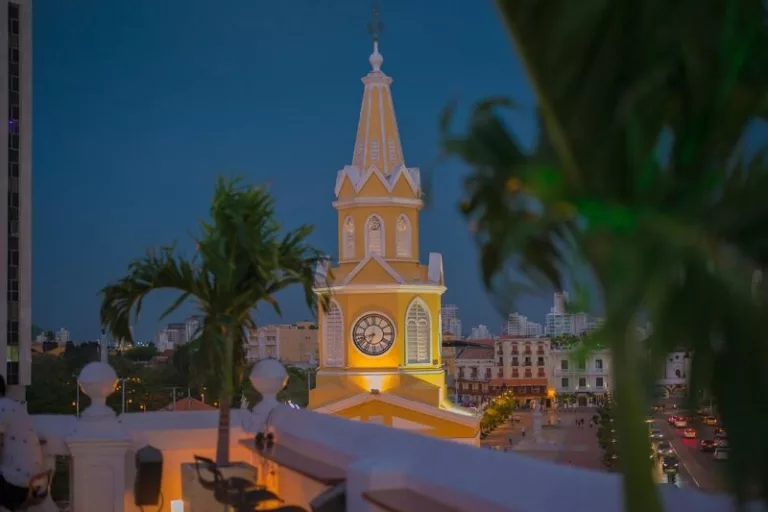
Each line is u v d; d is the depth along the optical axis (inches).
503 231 126.8
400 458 280.4
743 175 113.8
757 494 112.9
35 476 390.6
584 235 121.2
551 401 6240.2
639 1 114.2
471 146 126.1
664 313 114.2
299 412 415.8
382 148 1829.5
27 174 2817.4
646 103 112.6
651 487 117.6
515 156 126.8
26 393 3346.5
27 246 2810.0
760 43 113.8
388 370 1710.1
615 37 114.3
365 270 1744.6
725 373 112.6
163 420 478.3
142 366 4207.7
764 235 112.7
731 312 110.7
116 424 442.6
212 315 410.3
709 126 114.6
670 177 112.7
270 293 423.5
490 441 4023.1
